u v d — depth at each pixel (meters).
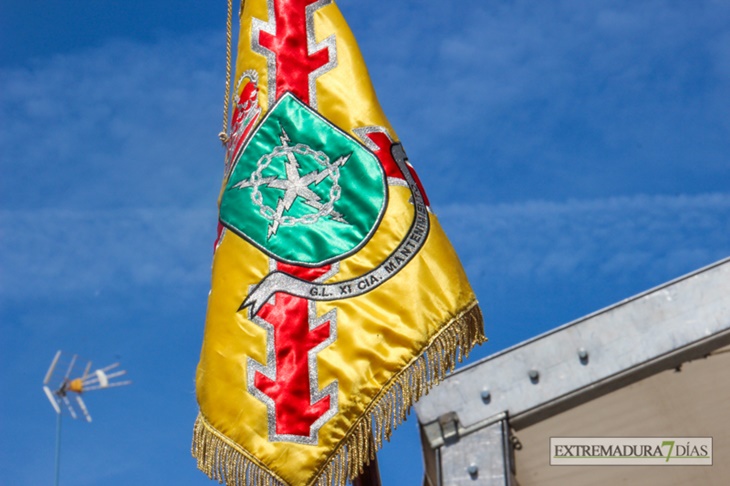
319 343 6.70
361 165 7.16
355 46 7.66
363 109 7.38
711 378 6.30
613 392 6.32
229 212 7.26
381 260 6.86
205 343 6.97
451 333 6.64
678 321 6.29
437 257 6.85
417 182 7.16
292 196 7.16
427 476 6.51
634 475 6.31
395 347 6.60
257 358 6.76
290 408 6.60
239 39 7.97
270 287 6.92
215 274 7.14
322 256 6.93
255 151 7.38
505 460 6.12
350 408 6.53
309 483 6.45
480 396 6.30
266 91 7.56
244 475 6.56
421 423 6.31
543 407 6.27
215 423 6.70
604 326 6.35
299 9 7.81
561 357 6.32
